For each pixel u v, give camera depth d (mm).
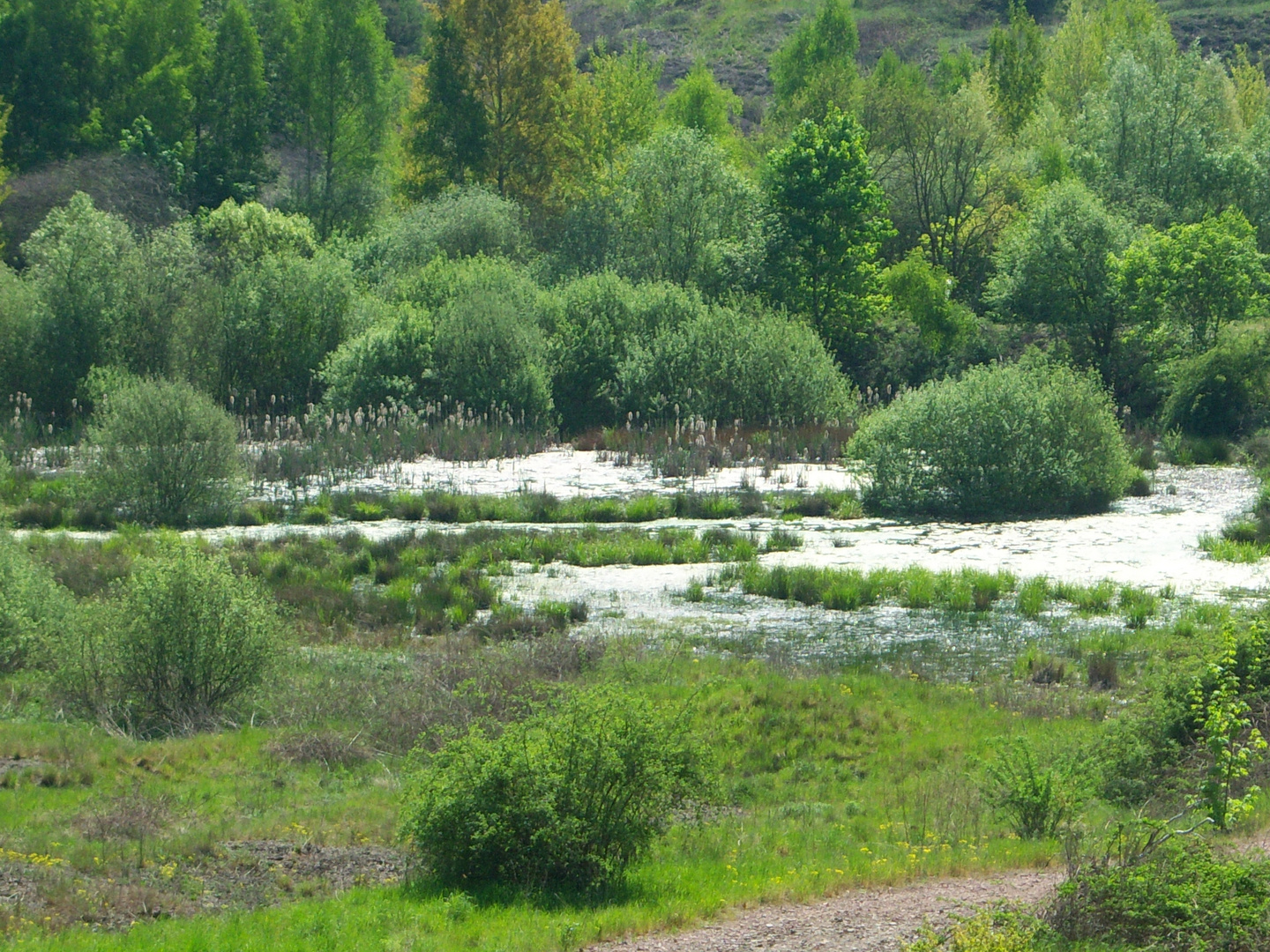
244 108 117750
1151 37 118812
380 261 92750
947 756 21344
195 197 112062
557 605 33594
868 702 24797
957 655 29172
